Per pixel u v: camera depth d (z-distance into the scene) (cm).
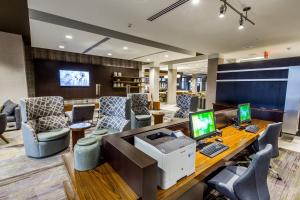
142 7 275
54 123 338
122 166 109
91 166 123
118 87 898
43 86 670
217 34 412
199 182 134
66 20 372
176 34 417
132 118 438
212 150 175
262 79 485
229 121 290
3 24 391
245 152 250
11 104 437
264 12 286
